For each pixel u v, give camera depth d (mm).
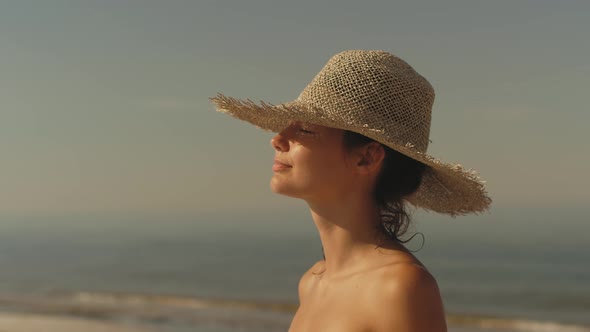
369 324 1857
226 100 2115
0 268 38156
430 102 2158
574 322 18500
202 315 16797
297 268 38062
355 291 1940
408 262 1888
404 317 1779
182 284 29703
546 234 65250
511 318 19406
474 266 37969
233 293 25719
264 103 2021
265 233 82750
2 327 14508
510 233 66625
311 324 2088
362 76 2043
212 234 81938
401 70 2092
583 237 61125
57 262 42750
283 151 2068
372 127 2010
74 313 17047
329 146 2000
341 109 2029
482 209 2385
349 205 2037
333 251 2096
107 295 22141
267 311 17797
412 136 2084
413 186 2133
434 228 71625
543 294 26250
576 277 32125
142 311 17516
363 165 2012
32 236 79250
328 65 2141
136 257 46656
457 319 18328
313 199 2062
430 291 1810
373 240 2021
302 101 2123
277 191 2082
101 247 58406
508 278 32250
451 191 2389
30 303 19250
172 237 74500
